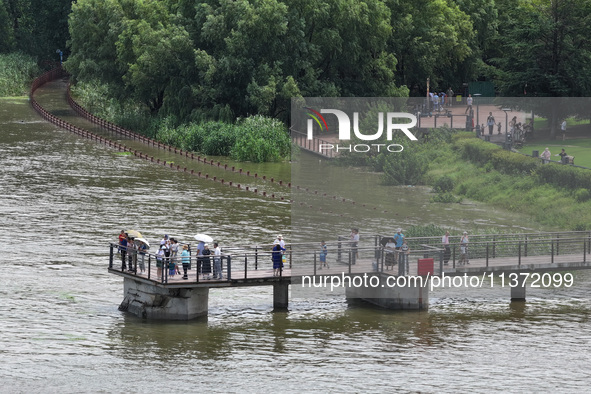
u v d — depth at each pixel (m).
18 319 75.62
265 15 185.25
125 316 77.69
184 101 195.50
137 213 120.00
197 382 62.69
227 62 186.00
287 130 182.38
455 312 81.06
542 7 163.88
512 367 66.75
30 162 159.00
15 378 63.00
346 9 191.62
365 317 78.94
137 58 197.50
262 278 78.38
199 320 77.19
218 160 171.62
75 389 61.22
